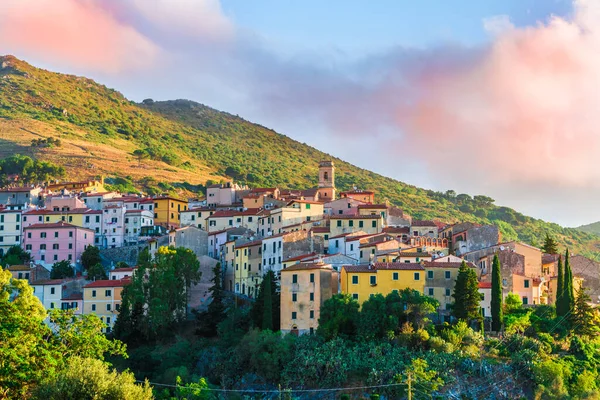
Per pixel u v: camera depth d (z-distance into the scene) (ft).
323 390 507.30
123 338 609.42
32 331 379.76
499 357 529.86
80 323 405.59
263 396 517.96
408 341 529.86
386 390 491.72
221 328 602.44
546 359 525.34
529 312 582.76
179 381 504.43
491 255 634.02
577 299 579.07
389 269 579.48
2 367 351.05
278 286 616.80
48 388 346.13
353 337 545.03
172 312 633.61
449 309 573.74
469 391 495.82
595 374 526.16
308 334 565.53
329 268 589.73
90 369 357.00
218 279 631.97
